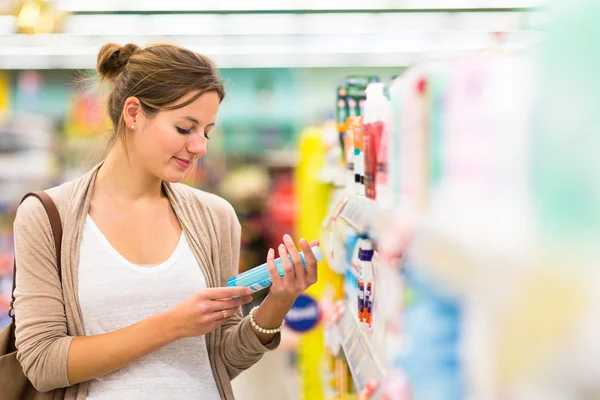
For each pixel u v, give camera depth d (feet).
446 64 3.15
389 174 4.55
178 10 15.43
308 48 20.02
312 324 9.72
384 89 6.08
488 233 2.24
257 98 25.99
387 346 4.33
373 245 5.72
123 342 5.17
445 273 2.66
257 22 16.61
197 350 5.76
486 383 2.21
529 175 2.00
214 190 24.44
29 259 5.37
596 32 1.65
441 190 2.97
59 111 24.75
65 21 16.08
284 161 24.77
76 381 5.27
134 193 5.77
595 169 1.62
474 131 2.55
